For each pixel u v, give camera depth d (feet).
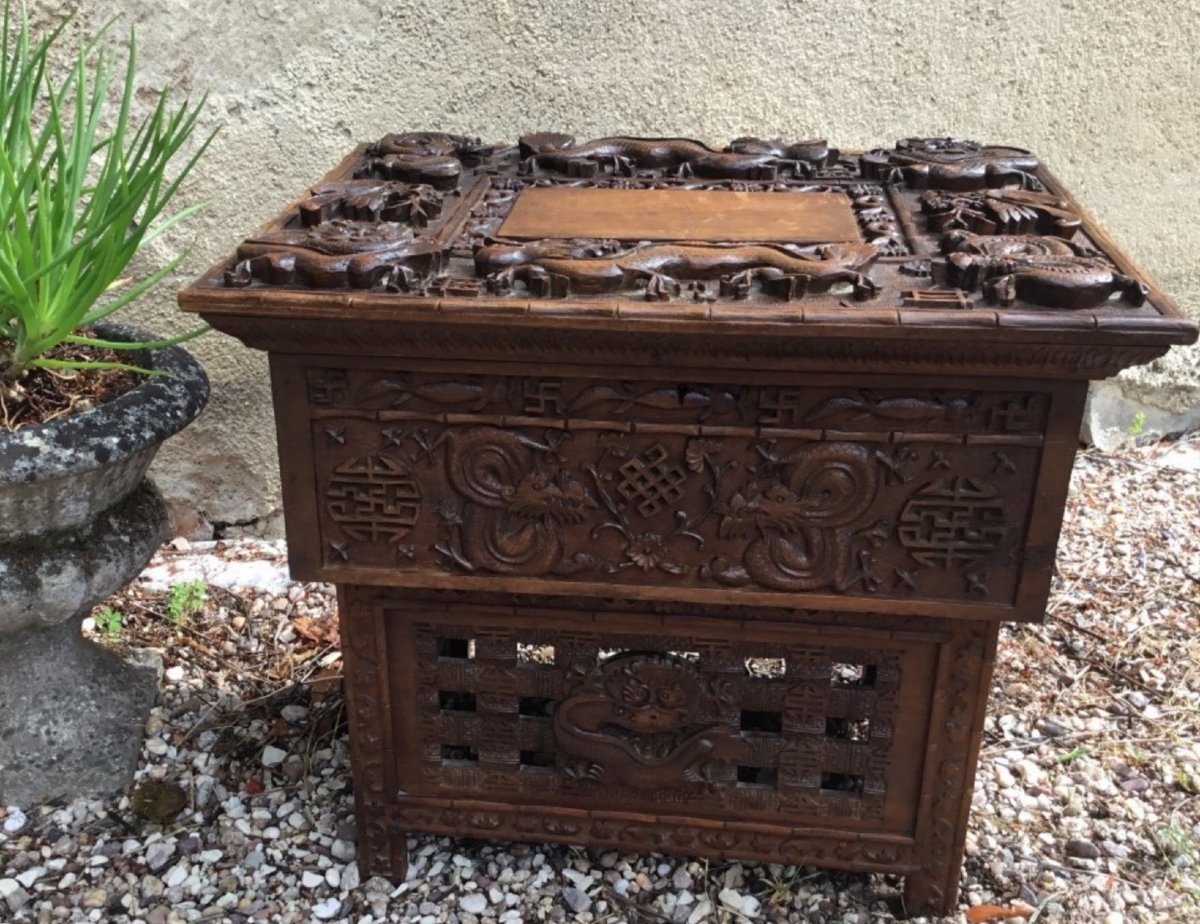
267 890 5.11
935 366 3.76
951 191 5.06
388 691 4.76
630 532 4.24
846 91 7.24
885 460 4.00
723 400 3.96
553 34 6.83
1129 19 7.36
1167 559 7.54
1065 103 7.54
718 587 4.30
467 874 5.21
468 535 4.30
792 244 4.32
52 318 4.83
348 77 6.70
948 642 4.37
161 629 6.65
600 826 4.96
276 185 6.82
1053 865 5.26
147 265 6.75
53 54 6.27
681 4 6.86
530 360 3.92
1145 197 8.00
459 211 4.85
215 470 7.38
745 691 4.62
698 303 3.75
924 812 4.73
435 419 4.10
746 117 7.21
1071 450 3.90
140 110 6.49
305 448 4.22
